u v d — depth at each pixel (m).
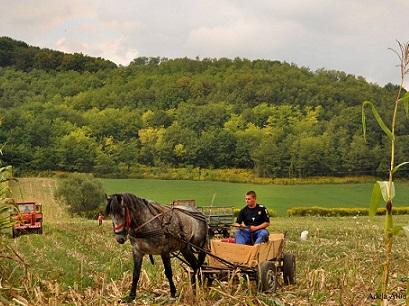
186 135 125.44
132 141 131.12
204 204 83.19
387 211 4.87
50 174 110.06
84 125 138.50
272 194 94.12
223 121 139.88
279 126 134.88
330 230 32.19
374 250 19.88
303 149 109.38
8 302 9.29
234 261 10.96
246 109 142.00
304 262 16.92
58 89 184.38
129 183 106.94
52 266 15.57
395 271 13.98
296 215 61.59
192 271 11.39
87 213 64.31
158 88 169.38
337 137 113.56
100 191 64.88
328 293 10.57
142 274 12.11
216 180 112.94
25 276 11.12
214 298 10.24
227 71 191.00
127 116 140.75
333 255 19.20
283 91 156.38
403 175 101.19
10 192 11.05
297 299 10.27
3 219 10.98
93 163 117.19
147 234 10.09
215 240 11.71
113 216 9.79
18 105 164.38
